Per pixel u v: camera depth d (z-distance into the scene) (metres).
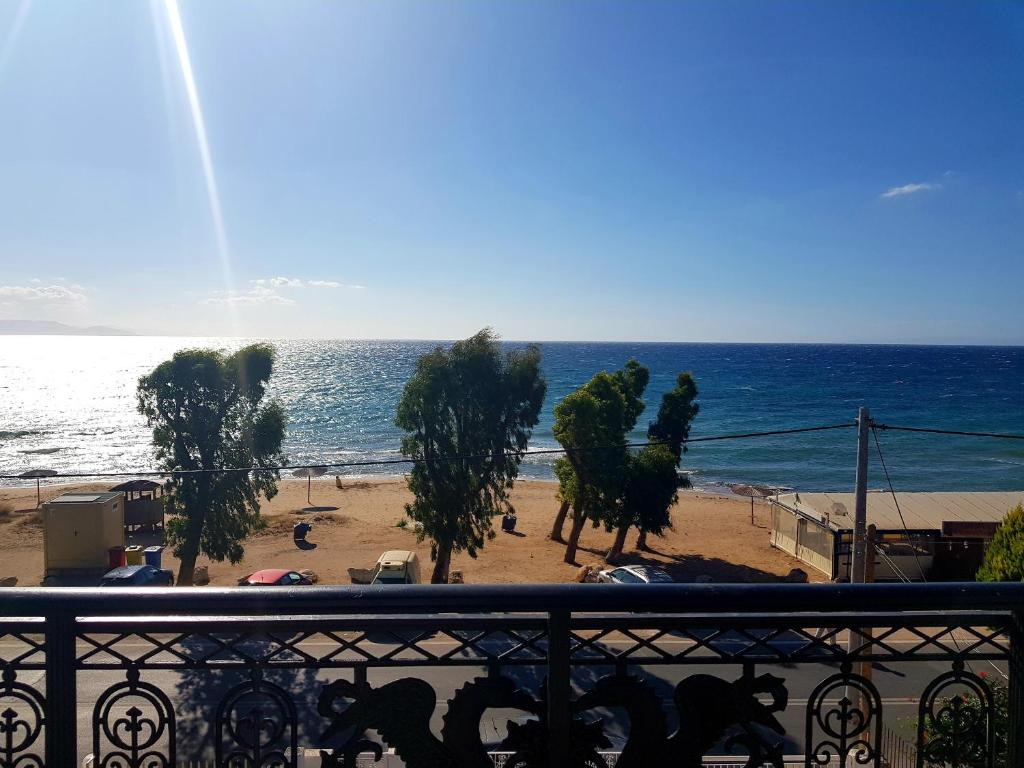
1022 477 53.22
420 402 22.12
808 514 27.72
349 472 58.44
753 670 2.18
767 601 2.06
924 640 2.20
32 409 102.94
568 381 133.62
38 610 2.01
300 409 98.19
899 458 61.75
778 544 30.64
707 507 41.53
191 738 9.44
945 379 142.38
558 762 2.08
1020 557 8.82
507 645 8.27
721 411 92.75
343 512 39.97
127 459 63.53
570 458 27.55
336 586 2.05
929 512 26.36
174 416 21.52
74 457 64.38
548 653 2.09
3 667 2.06
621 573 22.02
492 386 22.19
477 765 2.13
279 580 21.91
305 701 11.38
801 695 11.88
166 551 30.88
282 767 2.16
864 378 144.75
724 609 2.07
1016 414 88.31
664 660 2.13
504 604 2.02
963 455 62.88
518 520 37.91
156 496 38.22
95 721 2.11
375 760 2.14
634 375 30.08
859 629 2.19
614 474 26.84
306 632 2.07
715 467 58.91
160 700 2.13
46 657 2.06
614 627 2.08
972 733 2.31
